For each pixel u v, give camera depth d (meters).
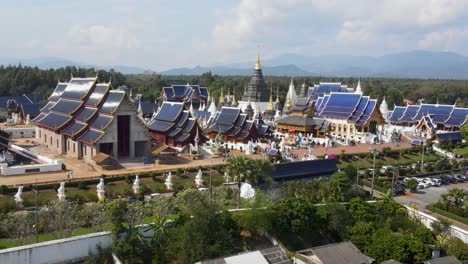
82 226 64.50
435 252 64.44
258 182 82.56
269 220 66.62
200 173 91.50
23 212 65.88
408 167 120.62
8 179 88.00
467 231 71.50
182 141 123.19
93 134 106.88
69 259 56.84
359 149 137.50
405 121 196.25
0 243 57.97
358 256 60.91
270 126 169.25
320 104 189.00
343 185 83.81
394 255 62.31
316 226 70.81
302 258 60.56
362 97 170.62
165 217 64.25
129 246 58.34
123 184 88.88
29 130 152.12
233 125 142.62
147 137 113.12
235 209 71.38
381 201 79.38
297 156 123.31
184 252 58.59
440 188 105.19
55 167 96.88
